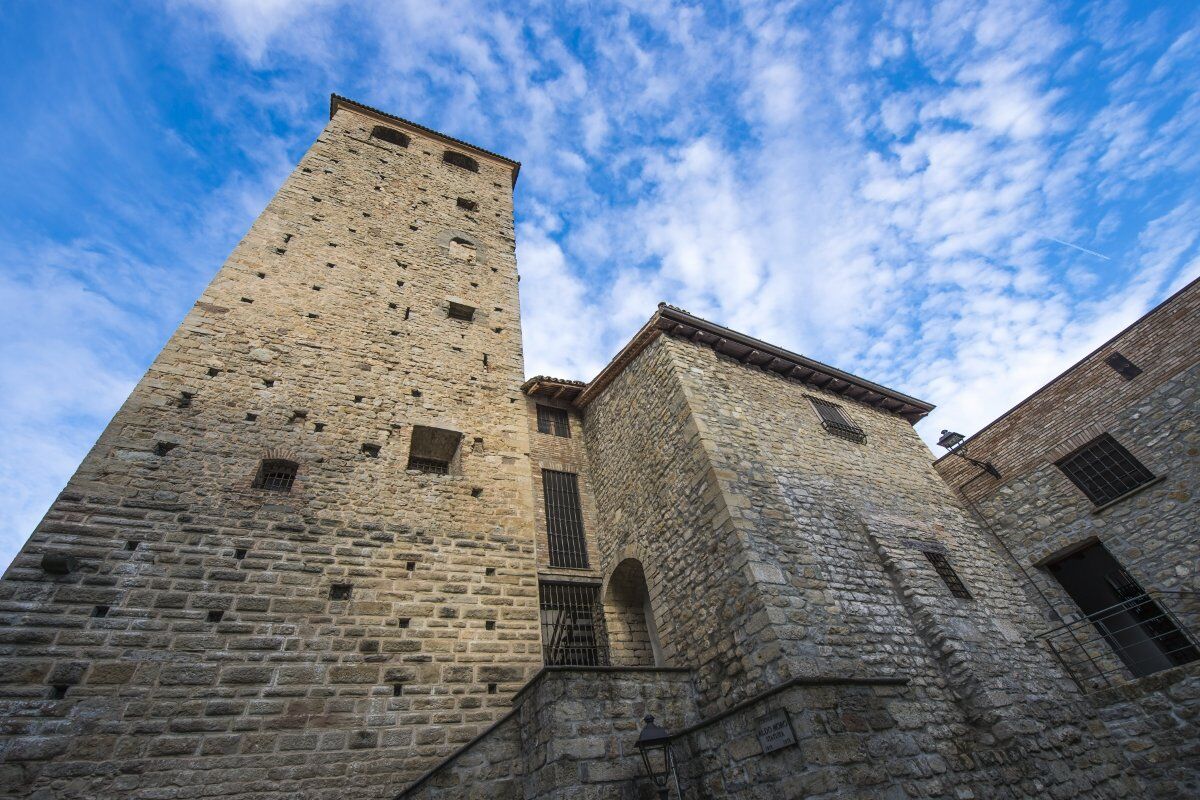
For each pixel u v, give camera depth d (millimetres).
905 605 9641
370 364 12203
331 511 9594
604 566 11727
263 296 12070
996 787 7453
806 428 12430
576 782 6621
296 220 14305
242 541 8602
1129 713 9797
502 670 9125
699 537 9422
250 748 7004
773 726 6699
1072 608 11945
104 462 8391
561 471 13258
